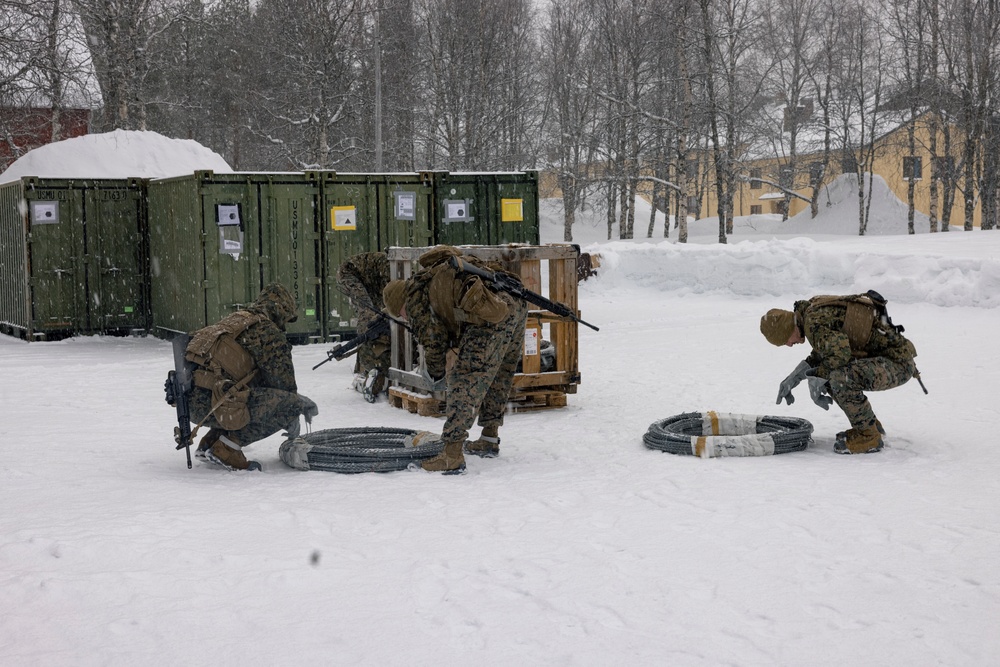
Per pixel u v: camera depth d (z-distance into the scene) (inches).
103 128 1314.0
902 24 1855.3
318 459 239.9
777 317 262.1
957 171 1889.8
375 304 386.0
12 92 832.9
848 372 247.8
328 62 1608.0
